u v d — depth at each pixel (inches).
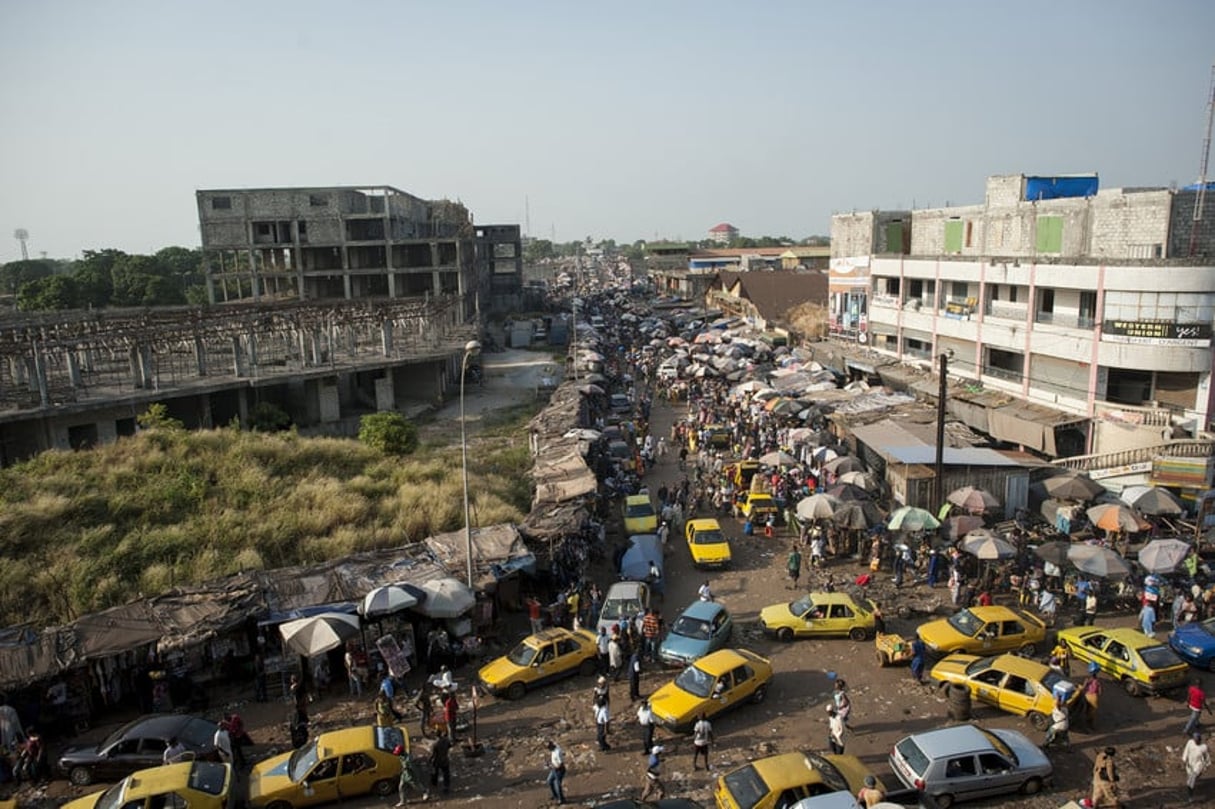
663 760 751.7
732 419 2022.6
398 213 3863.2
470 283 4106.8
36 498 1244.5
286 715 863.7
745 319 3550.7
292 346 2512.3
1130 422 1413.6
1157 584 1022.4
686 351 3090.6
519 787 720.3
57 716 825.5
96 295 4131.4
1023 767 677.3
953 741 682.2
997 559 1063.6
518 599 1104.8
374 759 711.1
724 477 1566.2
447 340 2930.6
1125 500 1218.0
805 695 866.1
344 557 1046.4
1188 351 1336.1
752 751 762.2
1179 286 1331.2
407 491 1393.9
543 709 858.8
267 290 3882.9
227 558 1122.0
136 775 665.6
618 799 651.5
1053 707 765.9
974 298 1849.2
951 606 1075.3
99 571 1076.5
